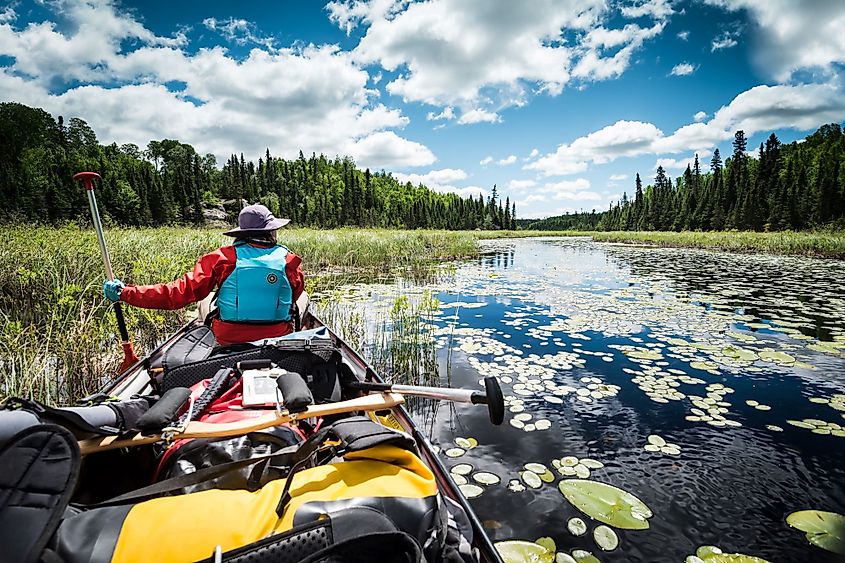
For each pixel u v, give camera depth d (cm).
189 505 111
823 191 4444
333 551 101
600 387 429
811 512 252
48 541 93
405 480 128
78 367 402
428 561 120
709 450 318
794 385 436
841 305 817
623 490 270
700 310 769
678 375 461
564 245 3241
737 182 6312
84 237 976
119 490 160
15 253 731
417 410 384
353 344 548
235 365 215
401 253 1591
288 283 284
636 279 1182
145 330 542
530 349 548
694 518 248
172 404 157
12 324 410
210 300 338
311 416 170
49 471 98
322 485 122
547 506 255
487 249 2495
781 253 2208
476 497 263
